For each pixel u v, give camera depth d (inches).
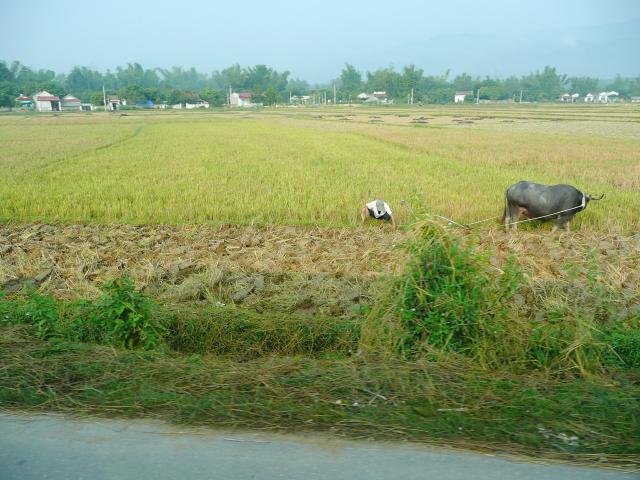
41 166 722.2
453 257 175.2
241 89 5231.3
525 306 222.5
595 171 642.8
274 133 1344.7
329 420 126.1
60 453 114.8
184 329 199.5
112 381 144.1
